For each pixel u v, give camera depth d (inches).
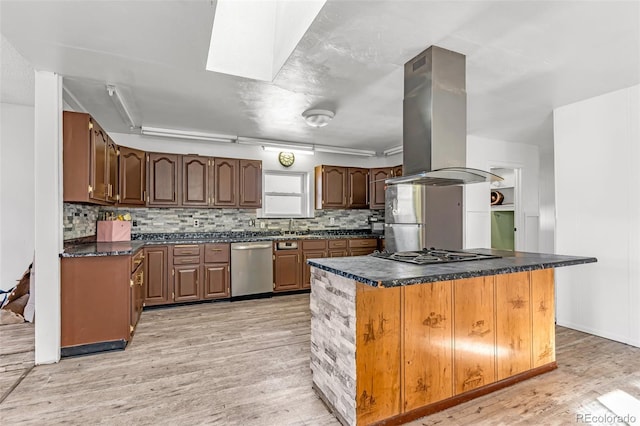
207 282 171.0
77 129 108.7
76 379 91.3
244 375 93.7
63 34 80.3
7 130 150.7
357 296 68.1
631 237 113.5
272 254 187.8
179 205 176.1
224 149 198.5
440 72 85.7
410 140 91.9
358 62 93.4
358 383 67.8
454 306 80.0
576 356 105.3
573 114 129.3
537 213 200.8
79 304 107.5
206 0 67.1
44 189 101.3
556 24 74.8
